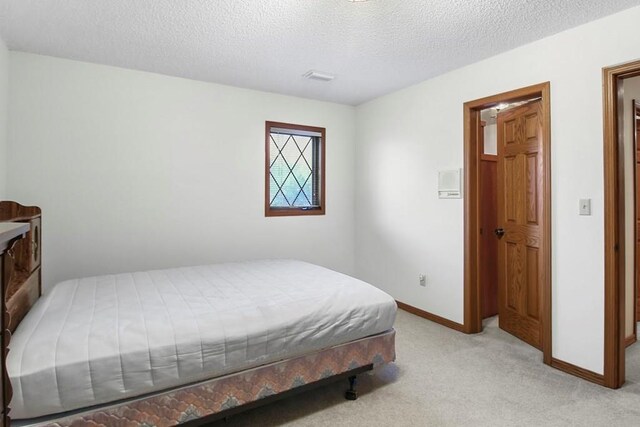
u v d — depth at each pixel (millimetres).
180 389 1645
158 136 3359
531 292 2934
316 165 4402
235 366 1775
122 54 2881
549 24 2352
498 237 3328
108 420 1481
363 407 2059
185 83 3475
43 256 2922
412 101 3697
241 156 3795
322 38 2574
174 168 3445
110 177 3162
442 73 3324
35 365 1361
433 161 3469
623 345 2281
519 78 2723
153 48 2760
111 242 3182
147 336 1608
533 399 2121
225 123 3693
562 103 2469
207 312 1885
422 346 2898
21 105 2818
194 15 2250
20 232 891
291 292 2271
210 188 3633
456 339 3047
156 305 1979
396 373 2453
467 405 2064
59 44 2686
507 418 1937
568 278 2453
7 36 2549
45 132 2906
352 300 2217
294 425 1897
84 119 3043
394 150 3951
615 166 2238
